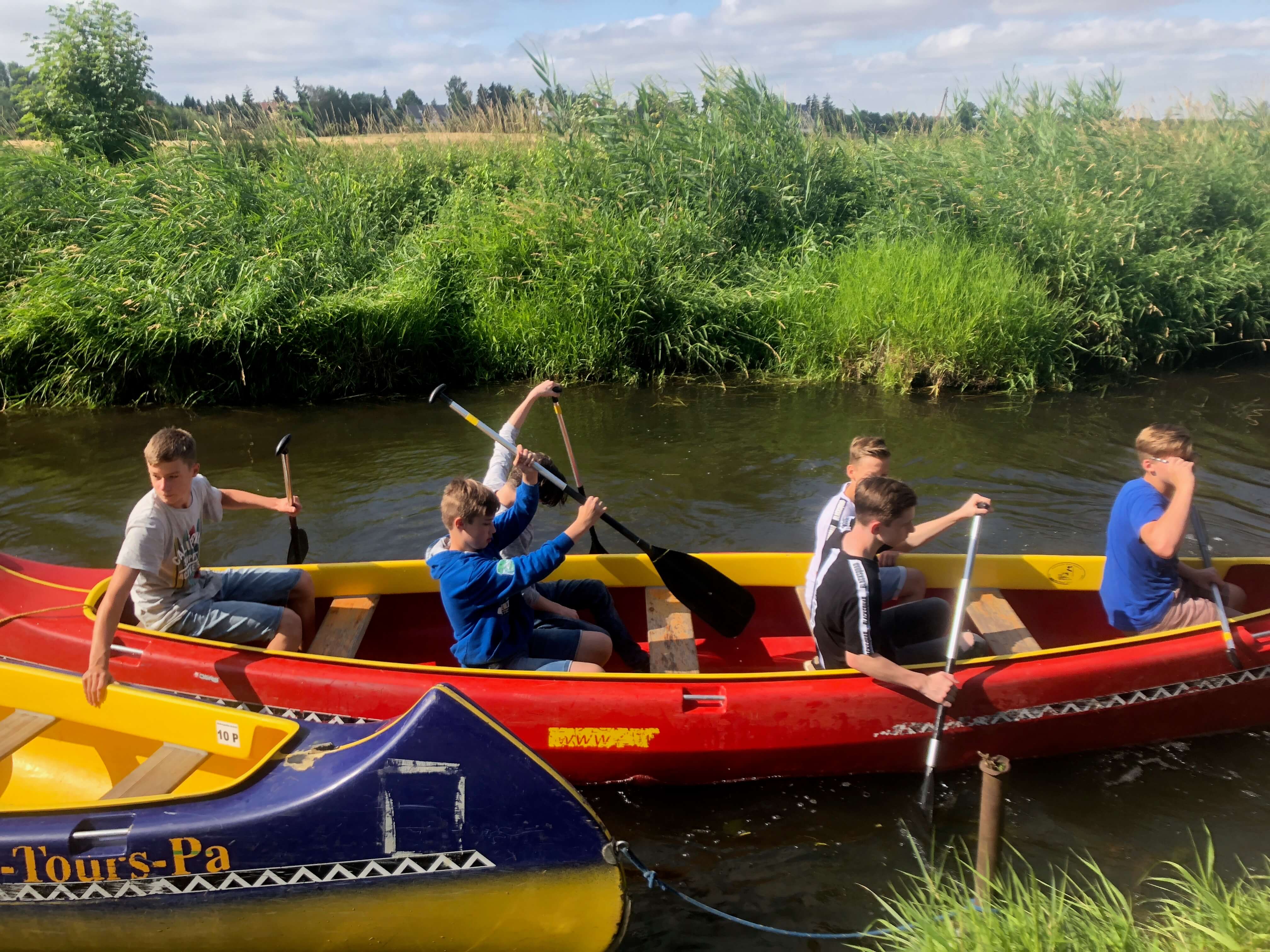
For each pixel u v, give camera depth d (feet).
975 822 11.24
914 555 14.48
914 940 8.41
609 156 37.78
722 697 11.47
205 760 10.30
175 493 11.68
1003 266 32.50
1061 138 36.86
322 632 13.17
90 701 10.60
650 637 13.34
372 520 20.01
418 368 32.12
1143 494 12.59
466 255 33.88
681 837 11.10
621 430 26.30
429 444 25.20
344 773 8.65
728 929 9.57
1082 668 11.82
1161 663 11.97
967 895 8.91
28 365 29.89
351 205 36.94
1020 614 14.75
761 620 15.03
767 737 11.56
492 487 14.49
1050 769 12.19
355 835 8.66
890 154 38.09
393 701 11.44
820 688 11.55
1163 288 33.45
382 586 14.23
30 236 34.32
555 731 11.46
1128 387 30.81
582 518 11.87
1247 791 11.69
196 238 33.06
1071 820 11.19
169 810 8.71
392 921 8.93
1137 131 37.76
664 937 9.47
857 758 11.94
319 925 8.89
